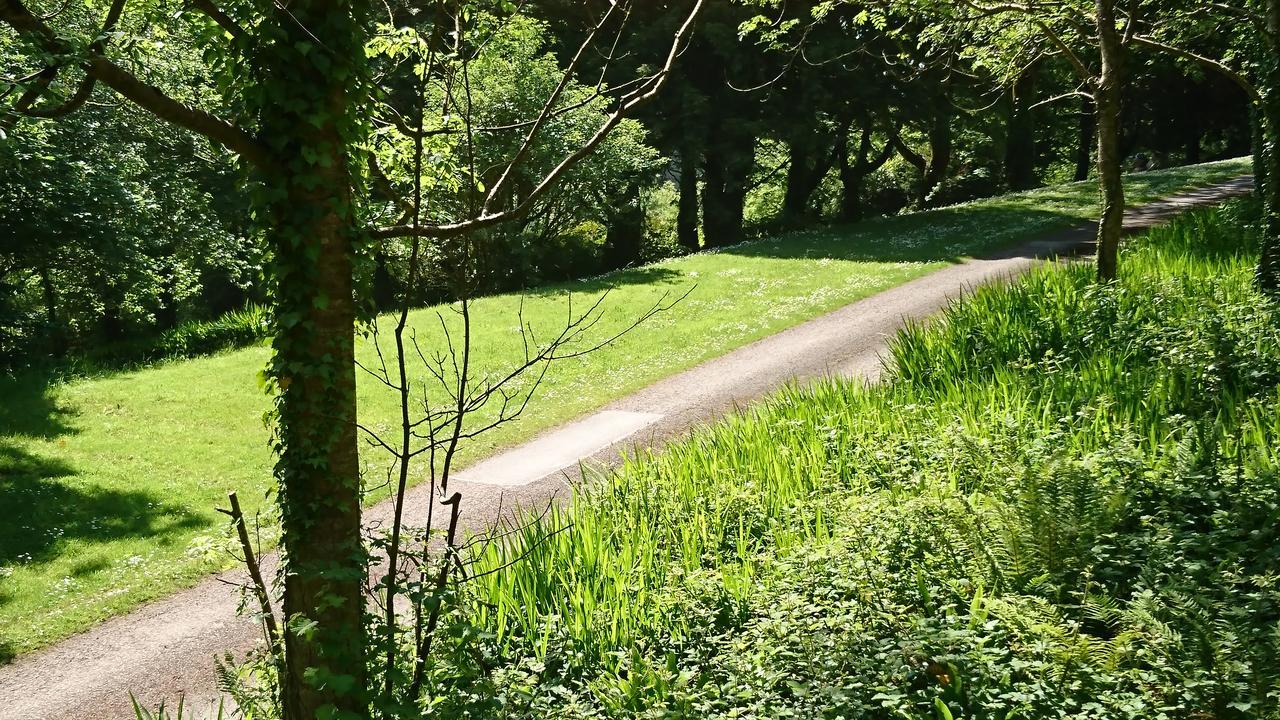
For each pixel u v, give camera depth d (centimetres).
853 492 809
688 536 758
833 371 1486
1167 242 1705
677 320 2052
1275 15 1245
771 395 1343
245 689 575
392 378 1716
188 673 767
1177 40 1658
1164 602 535
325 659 486
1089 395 931
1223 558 597
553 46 3281
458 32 522
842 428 978
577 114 2570
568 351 1836
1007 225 2875
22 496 1180
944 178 4672
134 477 1266
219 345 2277
